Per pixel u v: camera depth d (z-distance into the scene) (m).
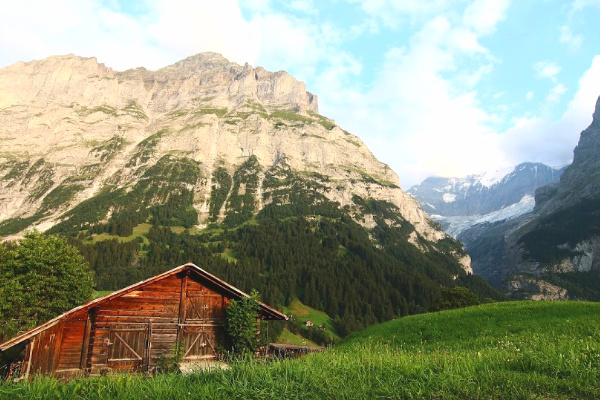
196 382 13.14
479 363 14.11
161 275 31.55
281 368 13.77
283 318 32.75
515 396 10.48
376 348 21.23
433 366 13.70
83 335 29.94
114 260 157.12
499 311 38.41
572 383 11.17
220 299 33.09
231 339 31.89
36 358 28.06
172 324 31.45
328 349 21.22
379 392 11.27
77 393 12.37
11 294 44.44
